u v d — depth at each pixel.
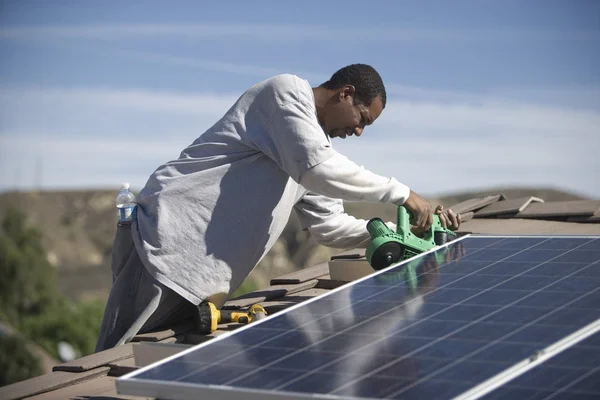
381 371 2.73
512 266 3.76
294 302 5.23
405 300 3.47
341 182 4.60
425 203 4.80
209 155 4.85
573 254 3.83
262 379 2.78
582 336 2.81
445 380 2.60
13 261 43.75
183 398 2.83
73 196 87.50
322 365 2.84
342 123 4.88
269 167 4.83
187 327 4.86
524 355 2.70
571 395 2.43
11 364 29.14
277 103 4.68
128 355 4.25
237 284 4.86
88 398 3.75
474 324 3.05
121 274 4.88
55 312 42.31
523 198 7.04
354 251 6.29
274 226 4.88
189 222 4.78
